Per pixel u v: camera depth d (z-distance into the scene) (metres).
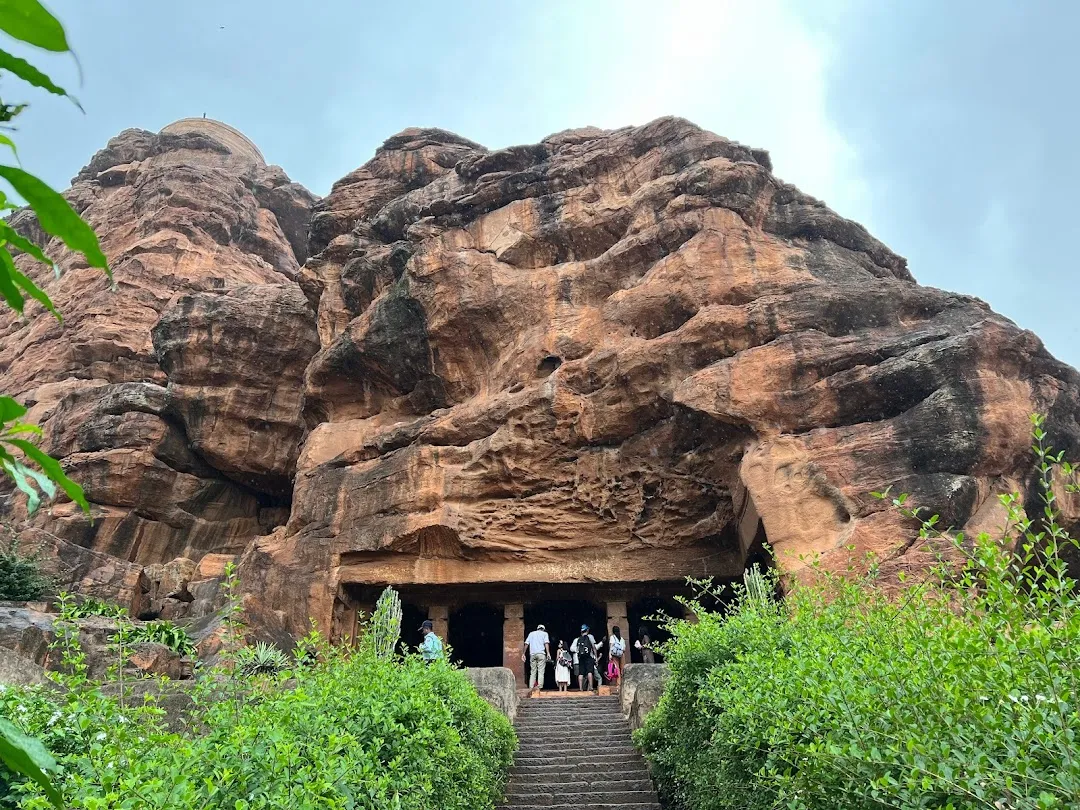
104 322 38.38
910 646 5.65
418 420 22.95
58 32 1.37
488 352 22.86
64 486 1.68
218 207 45.12
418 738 7.27
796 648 7.56
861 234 22.00
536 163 26.55
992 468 15.40
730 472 18.84
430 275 23.11
